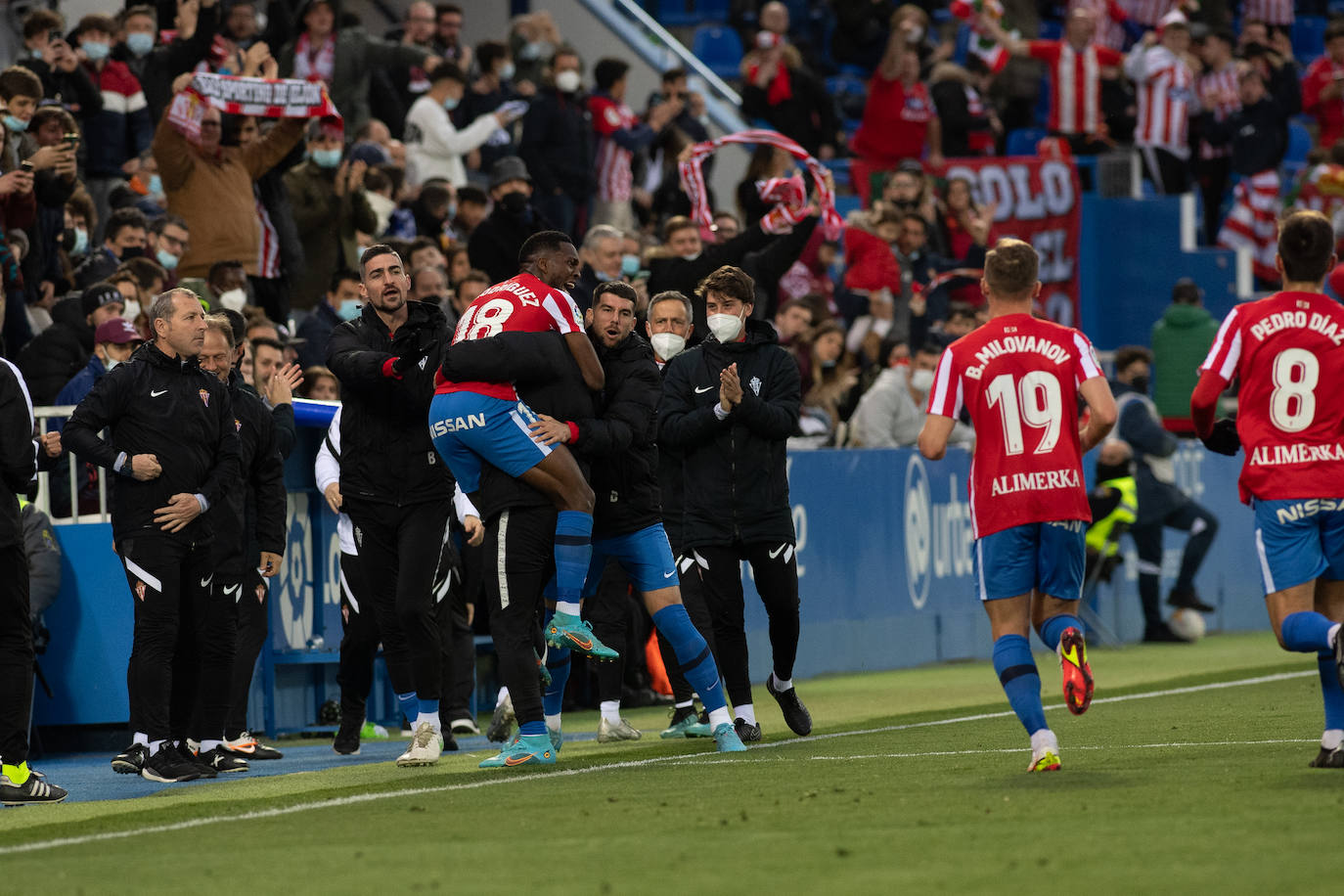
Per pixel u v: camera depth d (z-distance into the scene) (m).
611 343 26.42
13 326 35.25
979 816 18.42
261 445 27.83
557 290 25.16
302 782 24.80
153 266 36.25
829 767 23.83
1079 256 64.81
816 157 66.38
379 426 26.31
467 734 32.62
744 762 24.92
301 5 52.38
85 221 39.62
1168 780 20.84
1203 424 22.34
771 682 29.28
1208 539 54.09
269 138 42.06
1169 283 66.94
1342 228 69.25
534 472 24.47
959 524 50.62
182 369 25.78
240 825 20.05
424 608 26.17
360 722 29.72
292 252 42.53
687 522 28.30
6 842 19.69
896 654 46.97
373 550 26.66
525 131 52.94
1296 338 21.28
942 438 21.55
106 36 45.62
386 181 46.84
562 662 27.78
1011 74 70.94
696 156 43.69
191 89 40.22
